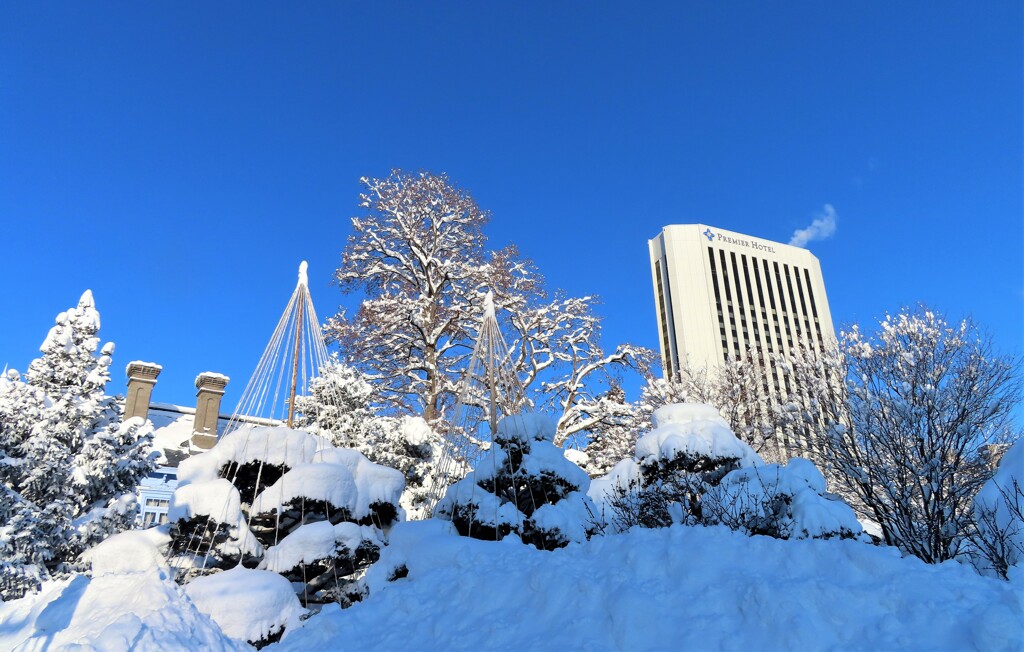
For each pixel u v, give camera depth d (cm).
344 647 647
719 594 537
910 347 1705
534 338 2483
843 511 898
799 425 1872
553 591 621
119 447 1702
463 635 607
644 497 1106
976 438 1583
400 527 933
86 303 1945
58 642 613
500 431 1054
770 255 9350
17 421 1597
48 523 1465
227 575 767
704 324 8506
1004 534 920
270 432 970
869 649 436
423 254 2539
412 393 2342
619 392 2739
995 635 407
